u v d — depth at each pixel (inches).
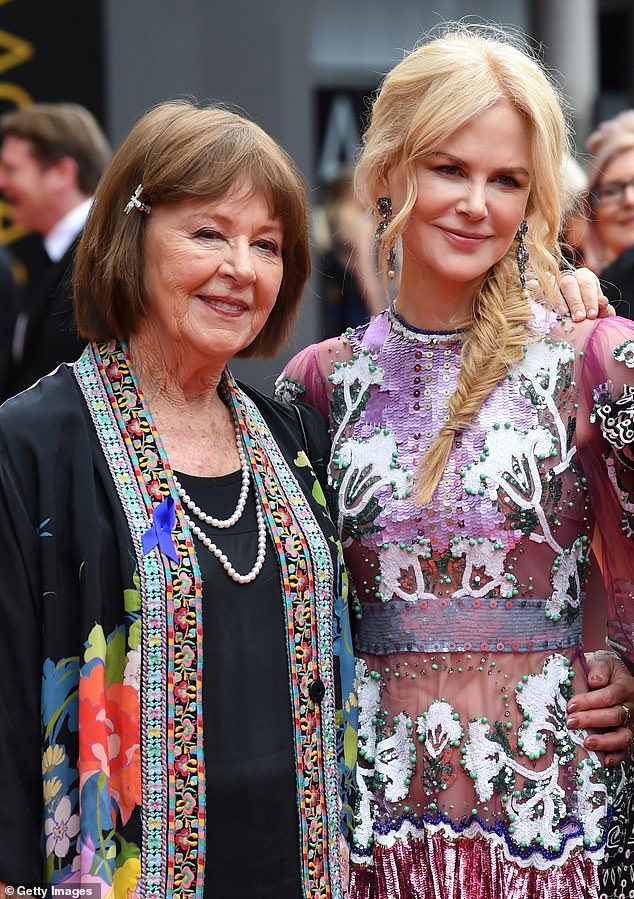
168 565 81.5
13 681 79.9
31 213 202.4
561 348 93.5
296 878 84.8
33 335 179.0
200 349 84.2
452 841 90.4
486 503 90.8
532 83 89.6
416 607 92.7
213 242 83.3
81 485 81.7
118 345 87.5
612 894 92.7
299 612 86.1
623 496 92.2
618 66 353.1
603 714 92.2
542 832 89.8
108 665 80.7
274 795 83.6
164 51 216.4
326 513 92.4
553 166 91.5
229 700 82.7
